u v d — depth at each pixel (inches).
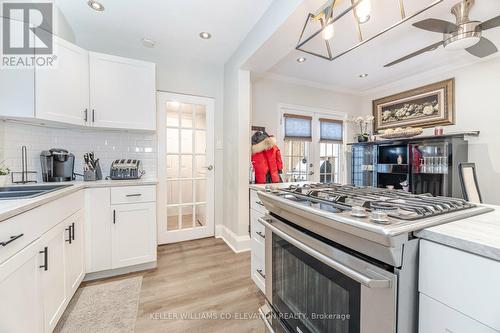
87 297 69.3
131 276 82.1
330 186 55.4
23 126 78.8
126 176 94.2
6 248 37.1
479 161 116.7
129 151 106.0
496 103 112.3
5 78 65.7
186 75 118.6
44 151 82.7
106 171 101.3
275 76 143.3
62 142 92.8
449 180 113.6
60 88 75.4
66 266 61.1
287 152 154.3
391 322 24.1
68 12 81.5
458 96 125.4
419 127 143.2
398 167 137.4
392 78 149.4
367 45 106.3
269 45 85.1
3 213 35.5
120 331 56.4
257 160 123.1
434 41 103.0
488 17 84.0
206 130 124.0
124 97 91.2
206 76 123.5
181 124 118.9
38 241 46.9
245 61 99.3
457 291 21.8
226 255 101.8
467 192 78.4
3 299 36.4
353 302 28.4
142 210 84.0
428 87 138.3
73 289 65.7
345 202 35.5
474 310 20.6
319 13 59.9
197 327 58.4
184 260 96.2
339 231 29.8
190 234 121.0
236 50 108.8
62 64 76.0
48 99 71.9
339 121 171.8
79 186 70.6
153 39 99.8
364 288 26.9
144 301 68.1
